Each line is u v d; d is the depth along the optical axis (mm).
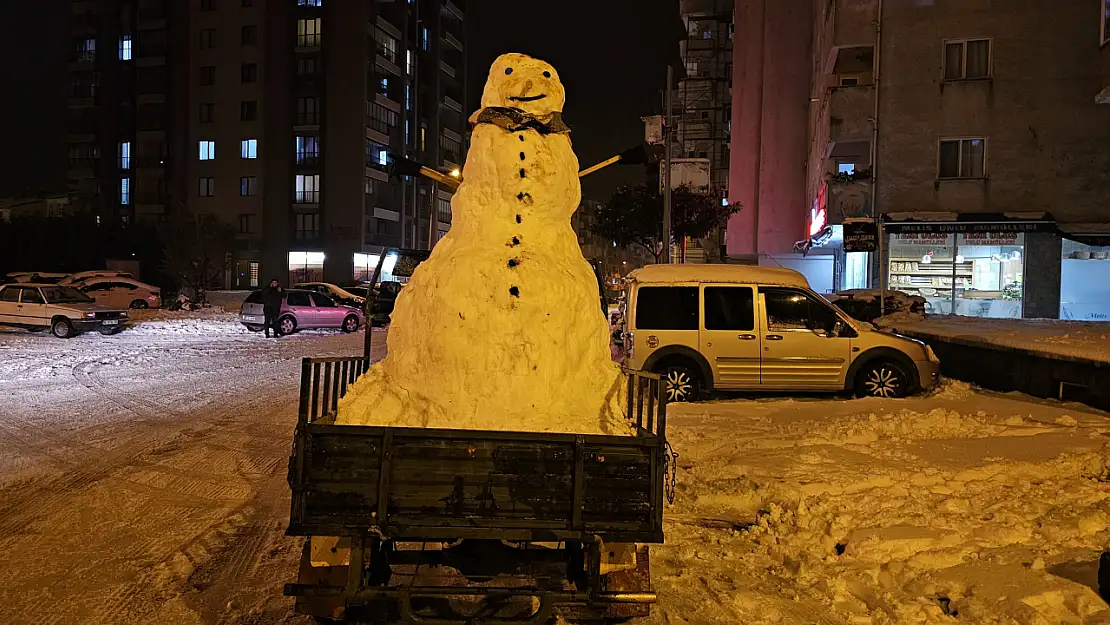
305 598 3977
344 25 59969
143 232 54656
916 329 16094
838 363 11469
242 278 61344
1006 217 24438
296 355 19422
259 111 61219
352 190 60062
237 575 5051
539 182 4562
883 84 25891
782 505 6309
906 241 25469
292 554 5461
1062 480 6973
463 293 4168
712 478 7246
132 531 5953
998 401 11055
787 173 41969
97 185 65438
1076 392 10648
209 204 62312
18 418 10703
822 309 11648
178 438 9453
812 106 38062
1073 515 5773
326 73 60312
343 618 3986
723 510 6441
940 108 25406
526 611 4059
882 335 11625
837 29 26844
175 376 15398
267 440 9375
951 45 25375
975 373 13227
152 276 54375
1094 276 24500
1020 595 4414
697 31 65875
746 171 46625
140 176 64000
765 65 42656
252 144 61406
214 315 34219
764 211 42438
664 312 11547
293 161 60938
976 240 24859
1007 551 5133
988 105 25062
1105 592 4367
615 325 16078
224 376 15430
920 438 8602
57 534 5867
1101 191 24344
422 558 4184
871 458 7691
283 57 60750
